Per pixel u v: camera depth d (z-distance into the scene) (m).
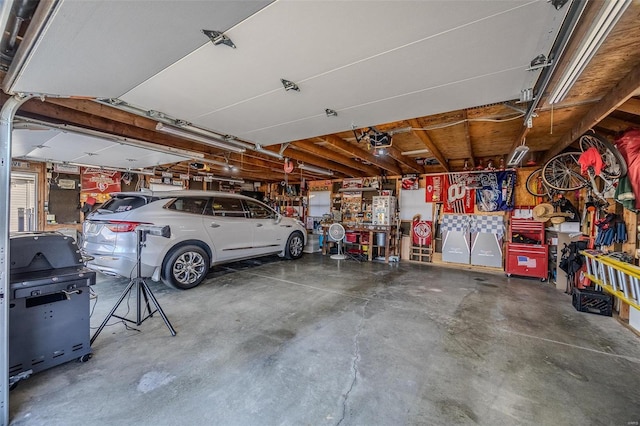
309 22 1.40
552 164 4.97
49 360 2.06
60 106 3.13
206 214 4.62
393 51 1.69
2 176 1.65
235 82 2.11
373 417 1.70
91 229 3.97
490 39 1.57
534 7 1.30
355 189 7.95
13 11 1.34
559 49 1.66
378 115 2.86
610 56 2.01
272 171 8.13
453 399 1.87
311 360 2.32
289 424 1.64
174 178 8.41
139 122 3.29
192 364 2.24
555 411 1.77
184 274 4.19
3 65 1.72
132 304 3.55
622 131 3.27
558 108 3.02
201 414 1.70
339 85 2.18
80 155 4.79
